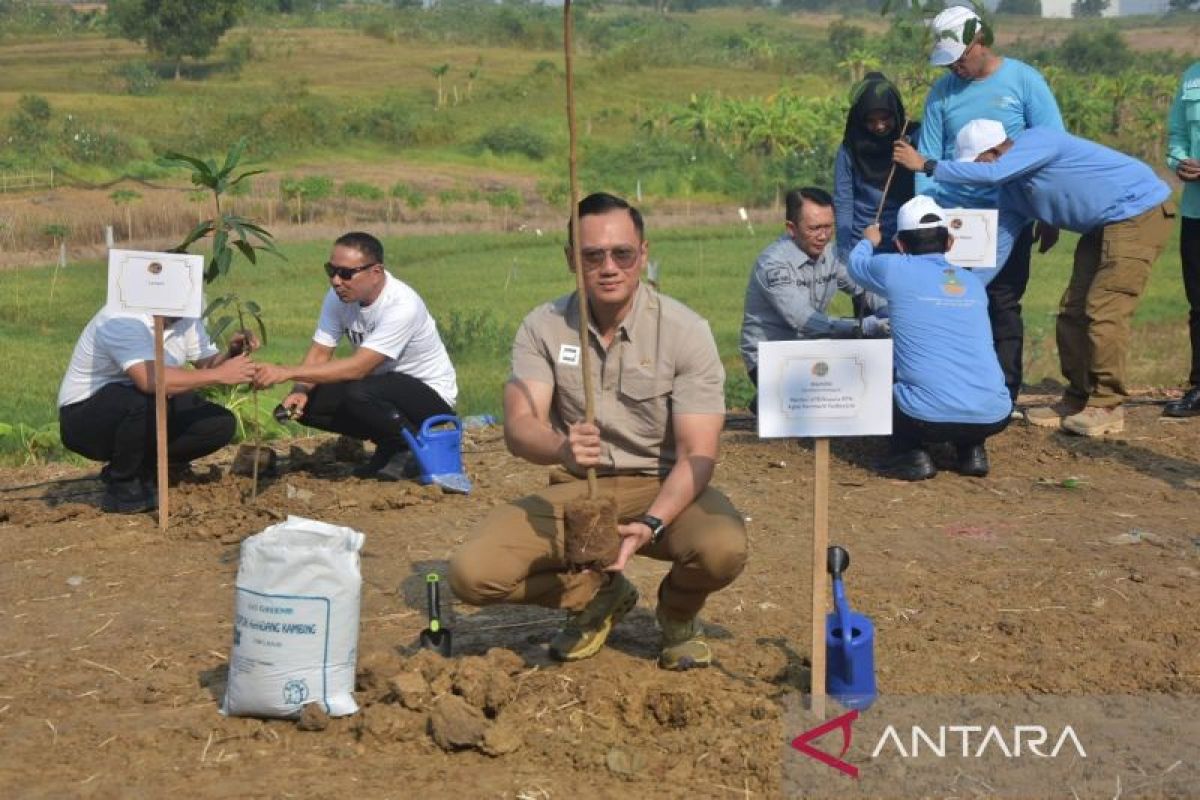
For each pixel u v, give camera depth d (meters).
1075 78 72.06
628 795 4.33
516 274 27.48
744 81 79.38
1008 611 6.04
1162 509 7.65
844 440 9.08
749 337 8.95
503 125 56.59
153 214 33.84
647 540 4.74
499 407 12.70
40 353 17.88
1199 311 9.68
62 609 6.20
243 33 96.94
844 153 9.30
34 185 39.91
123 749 4.70
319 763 4.55
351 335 8.10
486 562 4.92
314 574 4.78
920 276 8.00
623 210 4.75
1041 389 10.82
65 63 82.12
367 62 85.81
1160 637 5.75
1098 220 8.80
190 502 7.80
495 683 4.80
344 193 40.44
